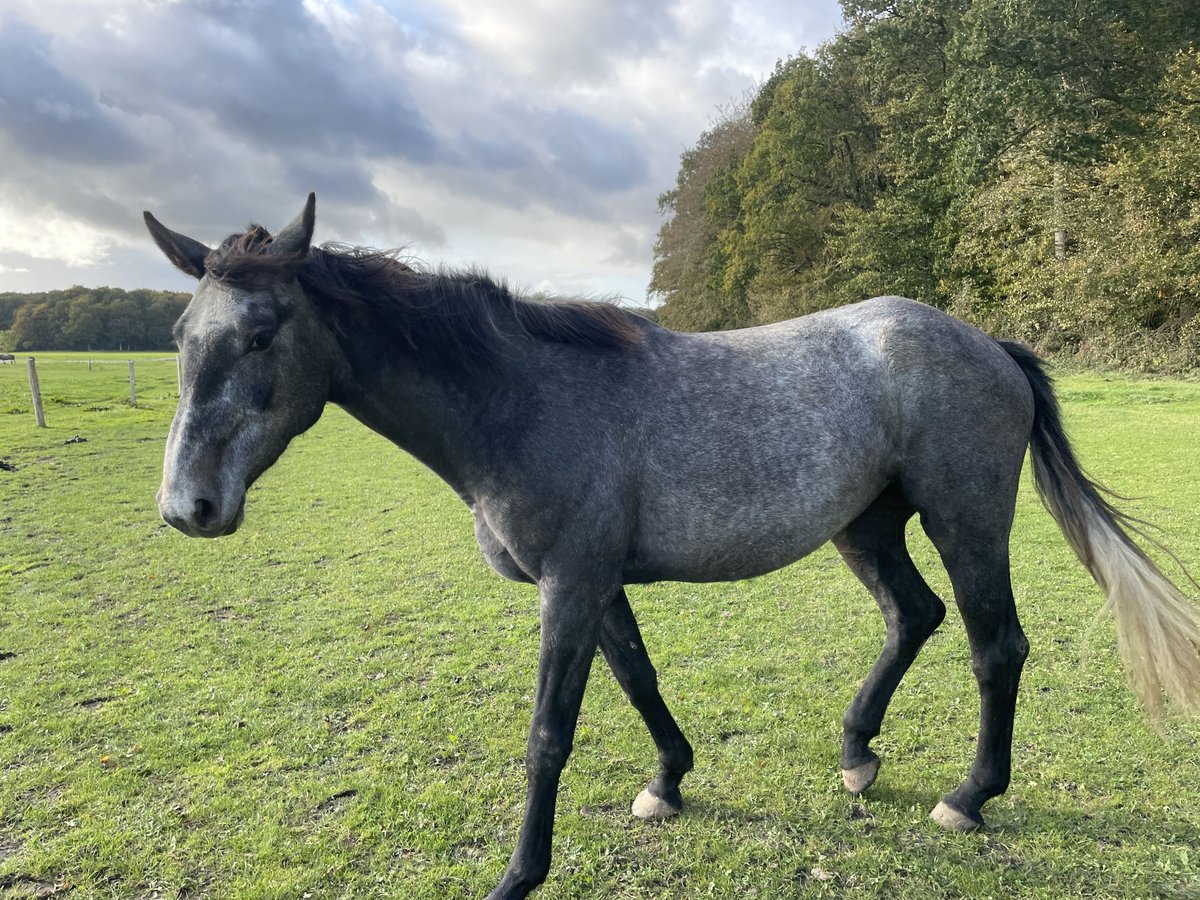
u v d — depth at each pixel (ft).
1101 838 7.80
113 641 14.14
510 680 12.13
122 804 8.86
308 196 6.43
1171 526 18.49
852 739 8.93
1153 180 49.90
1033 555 17.78
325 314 6.99
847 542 9.14
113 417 50.44
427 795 8.90
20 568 18.99
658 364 7.59
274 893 7.32
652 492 7.25
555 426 7.05
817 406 7.57
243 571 18.67
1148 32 57.16
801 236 91.56
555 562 7.03
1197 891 6.99
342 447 41.14
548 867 7.05
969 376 7.77
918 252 71.20
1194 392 42.42
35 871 7.71
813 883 7.39
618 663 8.24
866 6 76.02
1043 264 58.03
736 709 10.90
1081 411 39.93
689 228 133.59
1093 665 11.77
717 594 16.11
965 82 61.46
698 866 7.66
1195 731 9.66
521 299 7.73
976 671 8.02
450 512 24.95
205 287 6.54
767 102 106.93
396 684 12.10
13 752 10.09
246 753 9.95
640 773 9.44
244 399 6.32
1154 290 50.85
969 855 7.66
